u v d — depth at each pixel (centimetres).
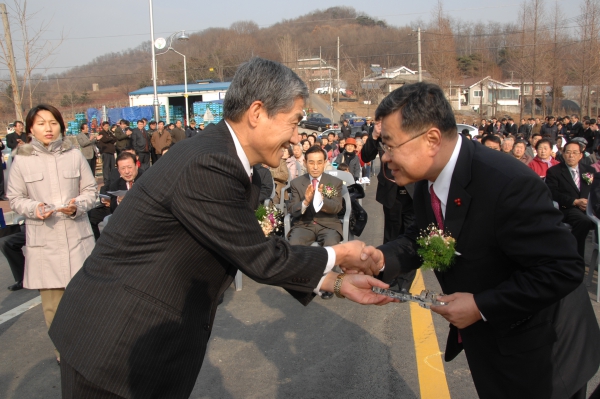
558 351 178
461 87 5328
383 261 212
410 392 295
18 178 330
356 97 5522
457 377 312
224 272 180
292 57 4647
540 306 163
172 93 3531
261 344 364
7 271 577
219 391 301
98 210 521
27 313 443
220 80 4656
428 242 183
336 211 489
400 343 361
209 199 156
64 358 163
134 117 3080
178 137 1666
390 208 459
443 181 180
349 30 7275
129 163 512
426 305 182
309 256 179
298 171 878
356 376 315
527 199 162
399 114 171
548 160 700
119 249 164
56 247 332
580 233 520
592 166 565
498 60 6238
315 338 372
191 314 171
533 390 175
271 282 169
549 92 4028
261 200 573
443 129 170
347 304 439
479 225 172
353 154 1029
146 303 160
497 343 179
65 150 343
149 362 161
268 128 168
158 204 159
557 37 3152
